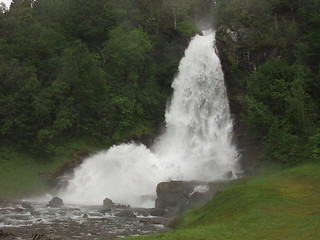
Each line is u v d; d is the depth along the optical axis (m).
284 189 27.61
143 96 54.53
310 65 49.91
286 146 37.91
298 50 50.38
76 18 61.81
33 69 50.97
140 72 57.56
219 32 55.59
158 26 63.00
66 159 46.28
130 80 56.25
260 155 42.91
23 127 46.41
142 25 64.25
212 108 53.06
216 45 55.25
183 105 55.47
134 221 29.67
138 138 50.91
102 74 52.31
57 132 47.22
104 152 48.97
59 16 66.62
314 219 20.38
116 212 33.56
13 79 49.38
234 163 46.97
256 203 24.62
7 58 53.34
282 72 46.53
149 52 59.50
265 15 57.75
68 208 35.78
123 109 51.16
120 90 54.22
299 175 31.56
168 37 61.47
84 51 54.94
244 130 47.94
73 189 44.34
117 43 56.12
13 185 42.75
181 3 66.19
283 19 57.12
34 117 47.44
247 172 41.59
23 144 46.88
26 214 31.88
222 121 51.69
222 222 22.58
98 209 35.69
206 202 32.06
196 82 55.38
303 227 19.28
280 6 59.31
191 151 51.78
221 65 53.78
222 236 18.67
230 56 52.94
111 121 50.53
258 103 43.16
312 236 17.50
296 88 42.19
